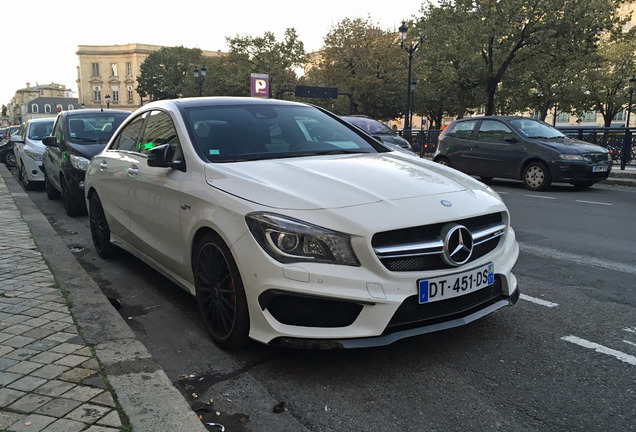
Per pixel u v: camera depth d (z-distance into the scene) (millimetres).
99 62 104188
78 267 4691
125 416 2338
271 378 2893
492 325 3574
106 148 5488
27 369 2736
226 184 3170
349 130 4492
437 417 2486
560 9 22516
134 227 4445
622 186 11984
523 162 11188
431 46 28859
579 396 2652
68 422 2254
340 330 2672
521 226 7152
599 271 4914
